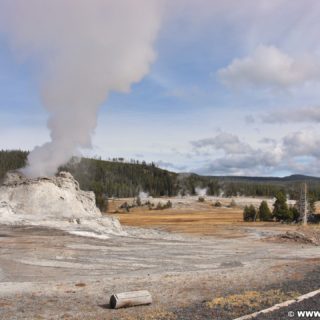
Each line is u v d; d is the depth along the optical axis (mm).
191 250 47719
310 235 59281
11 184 68688
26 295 24609
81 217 63906
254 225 97500
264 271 31594
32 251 41625
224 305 19812
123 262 38156
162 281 28609
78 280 29750
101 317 19203
